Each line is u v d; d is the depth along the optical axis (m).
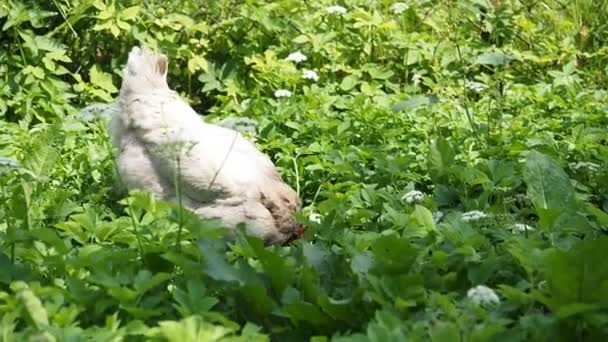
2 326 4.33
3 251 5.30
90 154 7.60
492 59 8.30
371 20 10.12
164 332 4.13
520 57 9.86
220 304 4.94
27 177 6.39
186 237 5.38
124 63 9.68
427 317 4.59
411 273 4.96
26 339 4.25
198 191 6.28
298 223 6.46
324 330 4.80
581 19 11.41
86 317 4.80
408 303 4.71
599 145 7.98
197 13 9.99
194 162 6.29
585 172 7.20
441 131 8.52
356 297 4.80
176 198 6.36
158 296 4.91
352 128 8.41
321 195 7.38
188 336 4.11
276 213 6.38
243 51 9.78
